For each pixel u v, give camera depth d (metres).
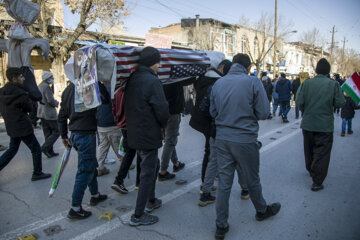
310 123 3.89
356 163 5.09
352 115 7.20
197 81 3.63
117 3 11.32
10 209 3.38
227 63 3.48
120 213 3.27
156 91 2.77
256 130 2.69
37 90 4.43
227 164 2.74
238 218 3.17
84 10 10.78
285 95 9.48
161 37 4.51
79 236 2.80
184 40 27.83
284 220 3.12
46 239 2.75
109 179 4.37
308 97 3.91
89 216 3.19
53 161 5.34
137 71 2.90
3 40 10.10
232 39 27.98
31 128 4.15
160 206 3.45
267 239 2.76
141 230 2.91
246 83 2.62
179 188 4.01
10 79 3.91
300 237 2.79
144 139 2.80
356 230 2.89
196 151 6.02
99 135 4.40
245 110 2.62
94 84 2.59
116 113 3.48
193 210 3.36
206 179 3.42
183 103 4.11
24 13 4.57
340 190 3.91
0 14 11.23
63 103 3.09
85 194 3.80
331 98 3.74
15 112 3.94
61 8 14.25
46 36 10.85
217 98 2.76
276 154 5.72
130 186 4.07
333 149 6.06
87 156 3.05
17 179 4.38
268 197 3.70
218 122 2.78
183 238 2.78
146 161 2.90
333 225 3.00
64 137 3.20
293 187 4.03
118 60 2.92
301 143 6.62
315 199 3.63
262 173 4.61
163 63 3.34
